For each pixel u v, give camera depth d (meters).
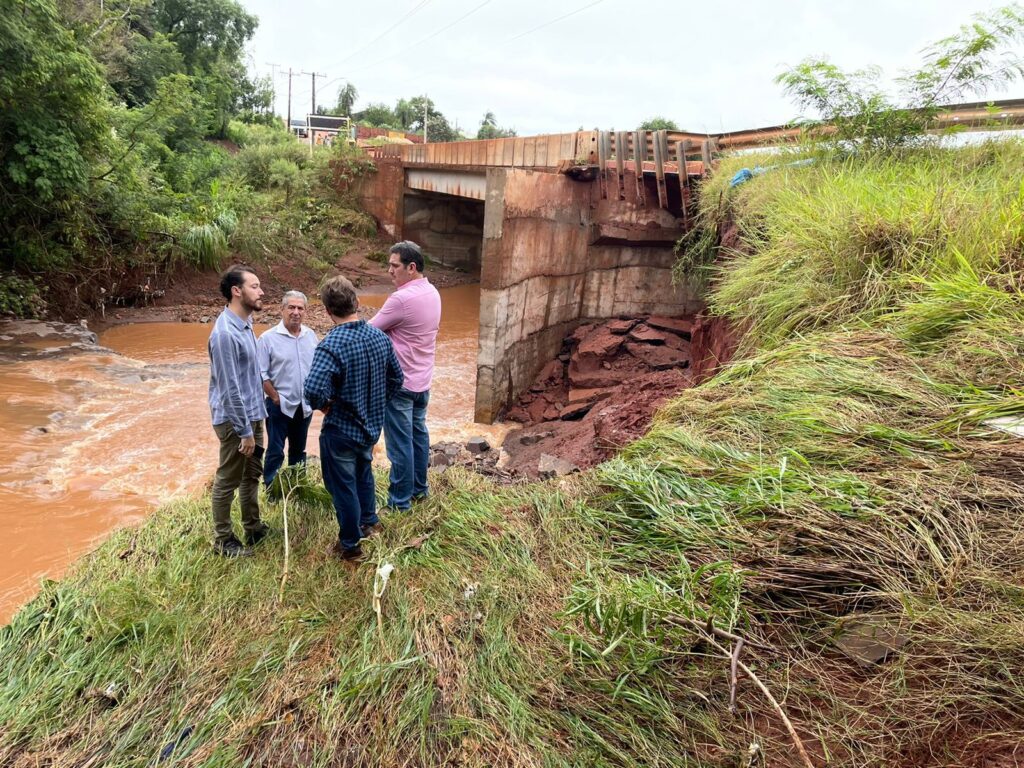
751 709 2.36
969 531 2.55
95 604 3.31
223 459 3.65
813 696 2.34
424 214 25.97
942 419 3.19
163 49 30.45
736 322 5.94
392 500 4.36
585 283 12.10
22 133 12.09
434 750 2.44
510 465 7.43
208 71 37.88
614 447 5.78
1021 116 7.13
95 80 12.91
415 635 2.99
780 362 4.30
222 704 2.68
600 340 10.69
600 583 2.99
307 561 3.71
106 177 15.06
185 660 2.94
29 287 13.05
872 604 2.53
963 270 4.12
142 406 9.02
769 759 2.17
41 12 11.59
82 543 5.29
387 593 3.32
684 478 3.55
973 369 3.47
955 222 4.59
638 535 3.36
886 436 3.19
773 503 3.01
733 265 6.80
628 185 11.56
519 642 2.88
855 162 7.07
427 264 25.58
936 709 2.12
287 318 4.70
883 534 2.68
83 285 14.35
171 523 4.23
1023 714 2.01
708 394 4.38
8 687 2.84
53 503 5.99
